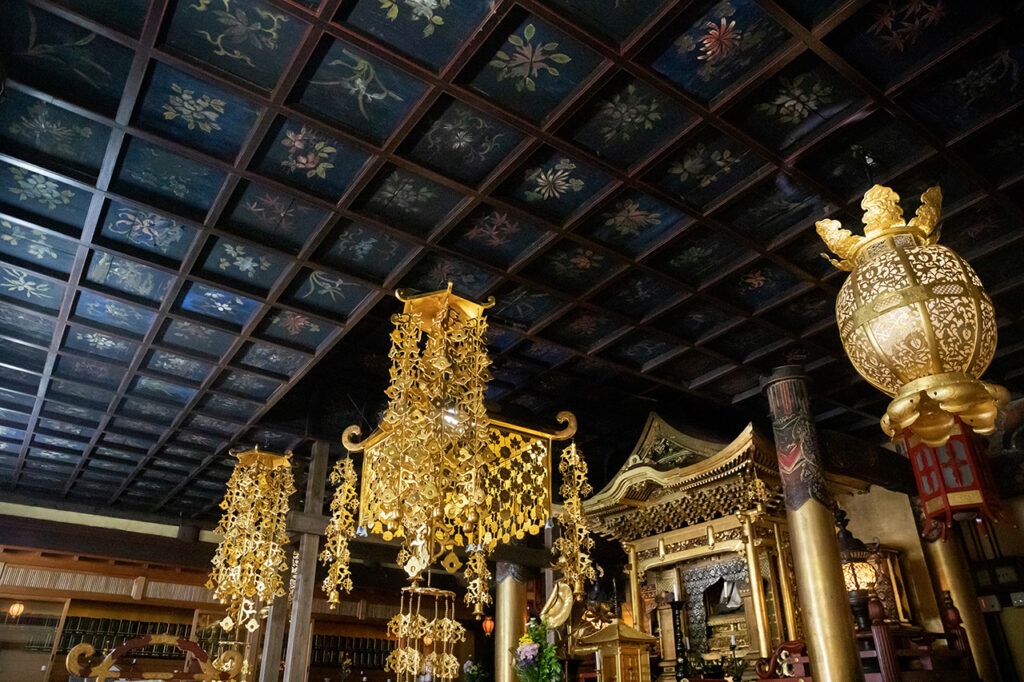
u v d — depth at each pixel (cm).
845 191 598
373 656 1606
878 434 1112
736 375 933
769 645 899
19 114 503
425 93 484
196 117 509
